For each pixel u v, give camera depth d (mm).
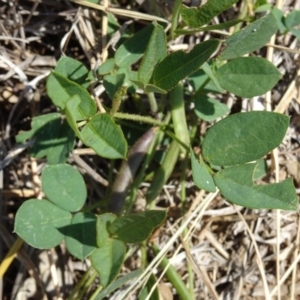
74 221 177
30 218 172
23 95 221
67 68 194
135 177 218
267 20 177
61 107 159
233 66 185
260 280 232
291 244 236
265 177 235
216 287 235
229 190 164
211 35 233
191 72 159
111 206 207
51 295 220
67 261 225
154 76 168
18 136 195
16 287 219
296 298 230
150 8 228
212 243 235
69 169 179
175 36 195
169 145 219
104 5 217
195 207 219
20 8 228
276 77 180
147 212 158
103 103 226
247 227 215
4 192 224
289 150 242
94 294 205
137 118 191
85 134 157
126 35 217
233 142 163
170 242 202
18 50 229
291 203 157
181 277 231
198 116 209
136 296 223
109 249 170
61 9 229
